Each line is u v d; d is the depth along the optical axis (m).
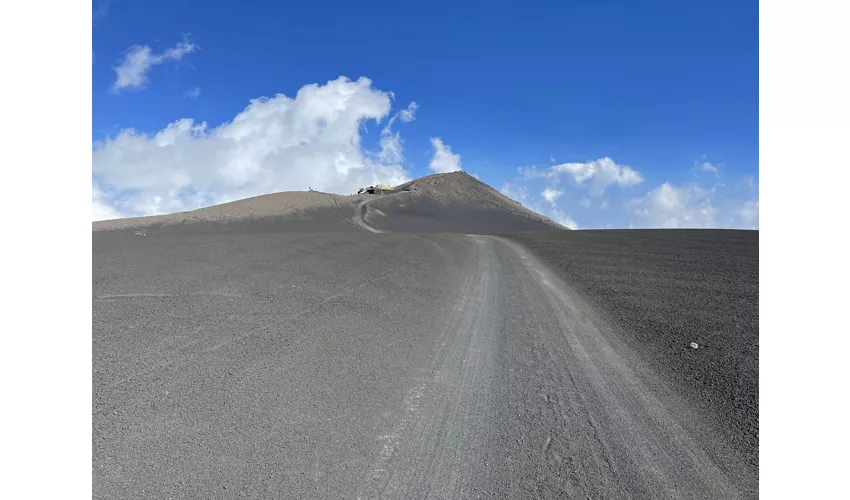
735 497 2.19
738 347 4.41
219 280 6.43
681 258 11.17
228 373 3.30
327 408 2.92
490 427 2.82
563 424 2.88
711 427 2.86
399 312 5.55
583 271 9.73
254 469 2.23
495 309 6.15
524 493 2.18
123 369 3.22
